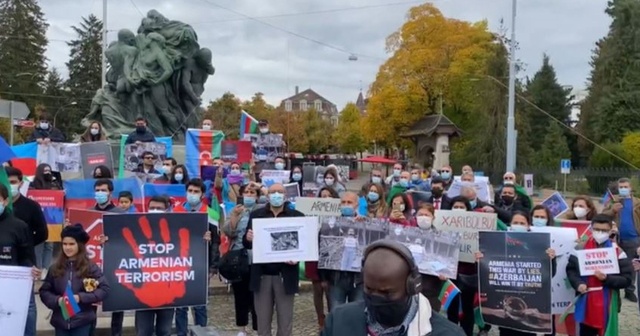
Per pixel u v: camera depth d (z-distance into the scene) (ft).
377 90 201.16
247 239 25.98
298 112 314.55
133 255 23.48
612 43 193.36
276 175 52.21
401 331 9.17
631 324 33.22
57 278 21.48
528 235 24.73
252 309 29.25
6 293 19.81
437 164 178.50
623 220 38.22
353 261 26.61
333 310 9.89
